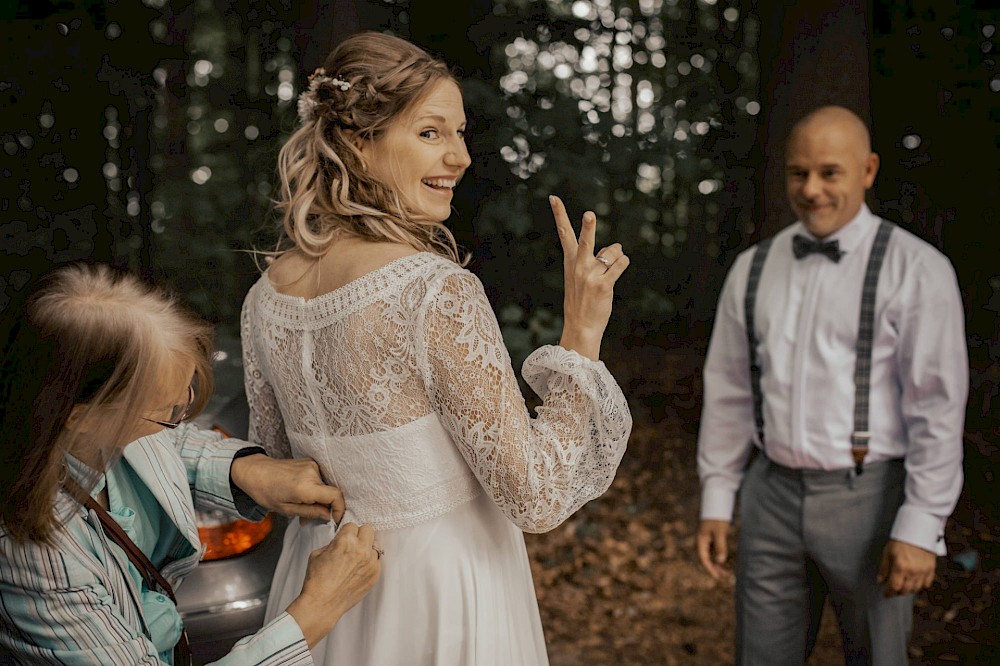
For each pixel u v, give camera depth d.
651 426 7.69
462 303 1.59
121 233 6.20
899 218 7.70
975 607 4.25
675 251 10.30
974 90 7.14
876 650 2.57
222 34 7.44
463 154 1.74
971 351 7.86
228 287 7.12
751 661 2.71
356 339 1.63
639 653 3.98
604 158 8.93
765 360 2.65
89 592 1.33
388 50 1.71
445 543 1.69
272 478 1.78
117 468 1.56
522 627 1.83
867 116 5.27
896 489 2.51
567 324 1.72
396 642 1.70
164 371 1.36
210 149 7.40
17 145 5.36
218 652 2.52
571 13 8.35
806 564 2.69
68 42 5.43
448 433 1.67
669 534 5.38
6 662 1.37
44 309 1.30
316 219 1.76
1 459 1.27
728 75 9.42
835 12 5.23
